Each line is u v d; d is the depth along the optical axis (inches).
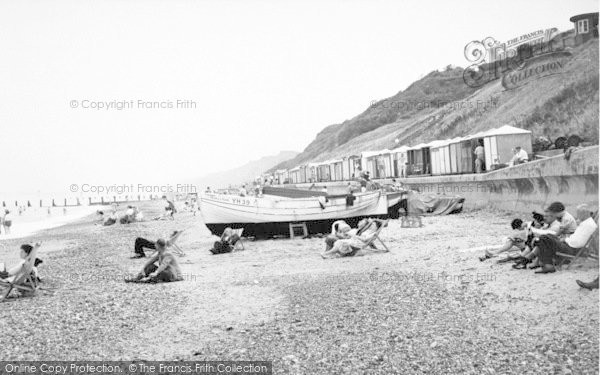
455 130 2237.9
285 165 5797.2
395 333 299.3
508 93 2011.6
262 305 382.6
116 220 1702.8
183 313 372.8
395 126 3700.8
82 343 310.8
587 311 292.2
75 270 621.9
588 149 605.9
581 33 1621.6
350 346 283.9
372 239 583.8
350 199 864.3
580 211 379.6
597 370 229.1
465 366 247.1
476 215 873.5
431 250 560.1
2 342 315.0
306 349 283.9
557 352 251.6
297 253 648.4
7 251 1056.2
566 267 380.2
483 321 305.7
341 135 4539.9
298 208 853.8
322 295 399.5
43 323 356.5
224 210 860.0
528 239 409.1
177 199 2952.8
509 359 250.4
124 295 441.1
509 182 847.1
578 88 1469.0
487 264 444.1
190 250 749.3
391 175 1540.4
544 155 988.6
